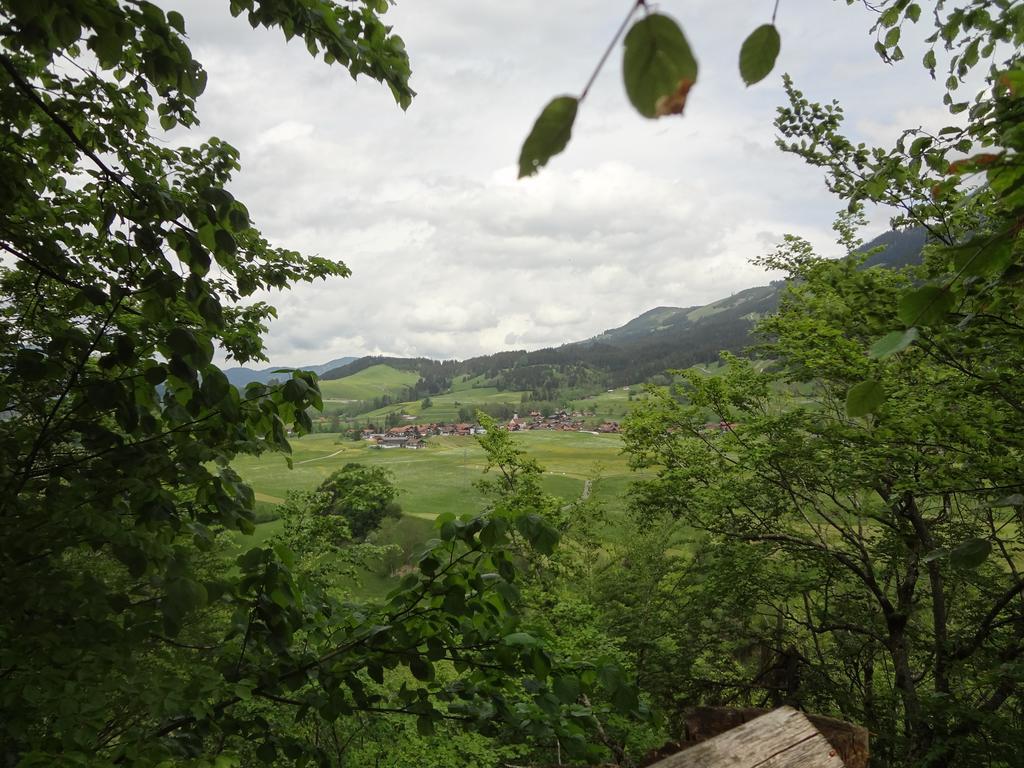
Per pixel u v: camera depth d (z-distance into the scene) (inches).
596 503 546.3
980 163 44.0
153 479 94.2
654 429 492.1
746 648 547.5
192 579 90.4
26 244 113.0
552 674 97.7
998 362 198.5
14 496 91.7
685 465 477.4
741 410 466.9
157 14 83.8
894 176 129.8
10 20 80.0
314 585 116.6
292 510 426.9
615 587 524.1
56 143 116.5
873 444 295.3
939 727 331.0
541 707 95.5
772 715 80.0
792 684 476.7
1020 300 62.3
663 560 537.6
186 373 87.6
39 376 89.4
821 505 449.1
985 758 305.1
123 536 85.4
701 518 481.1
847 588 517.3
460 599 97.3
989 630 361.7
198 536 98.7
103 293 93.4
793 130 289.4
